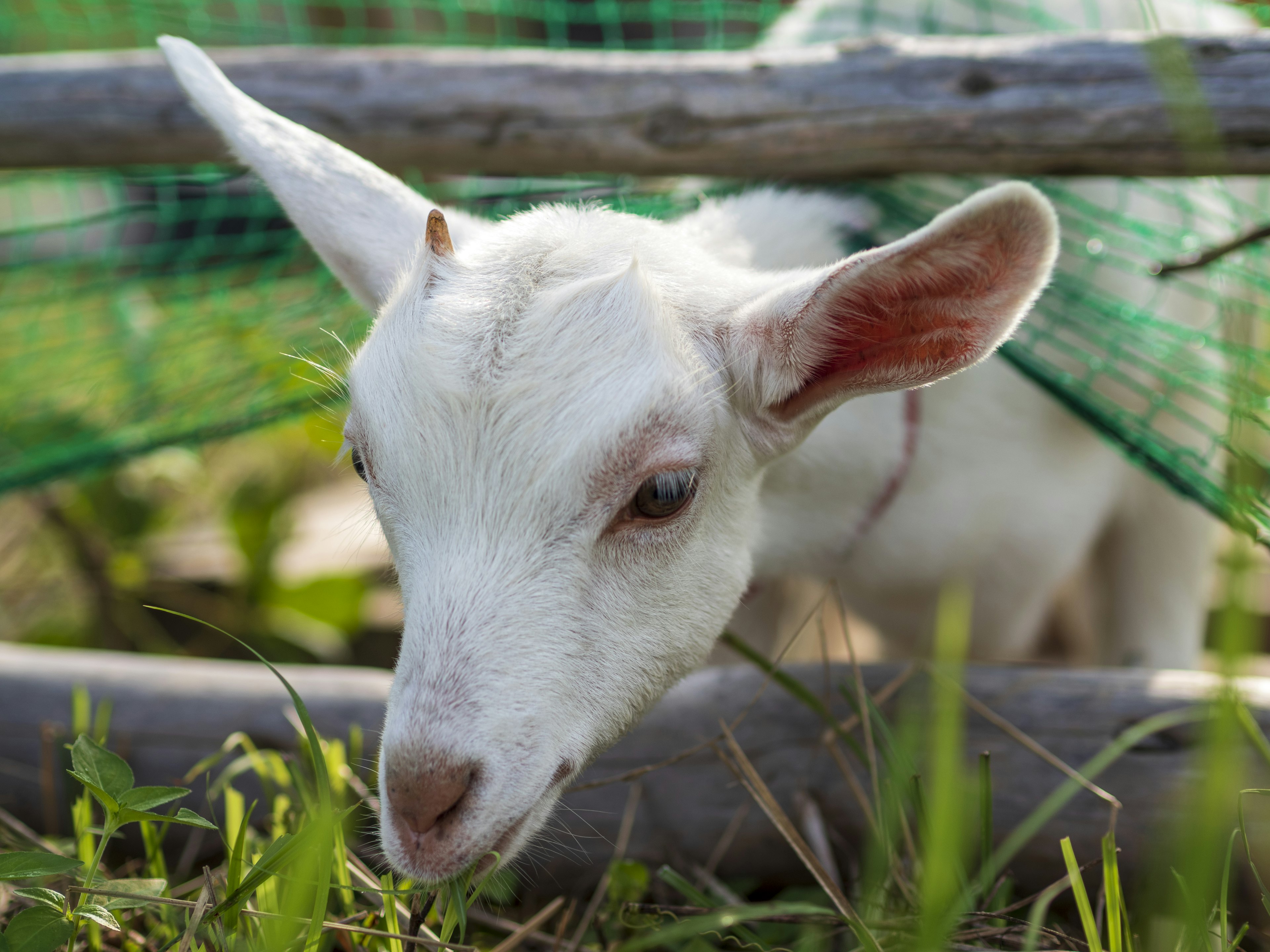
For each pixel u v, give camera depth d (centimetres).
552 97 65
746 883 59
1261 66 56
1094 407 61
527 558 46
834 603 76
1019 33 69
